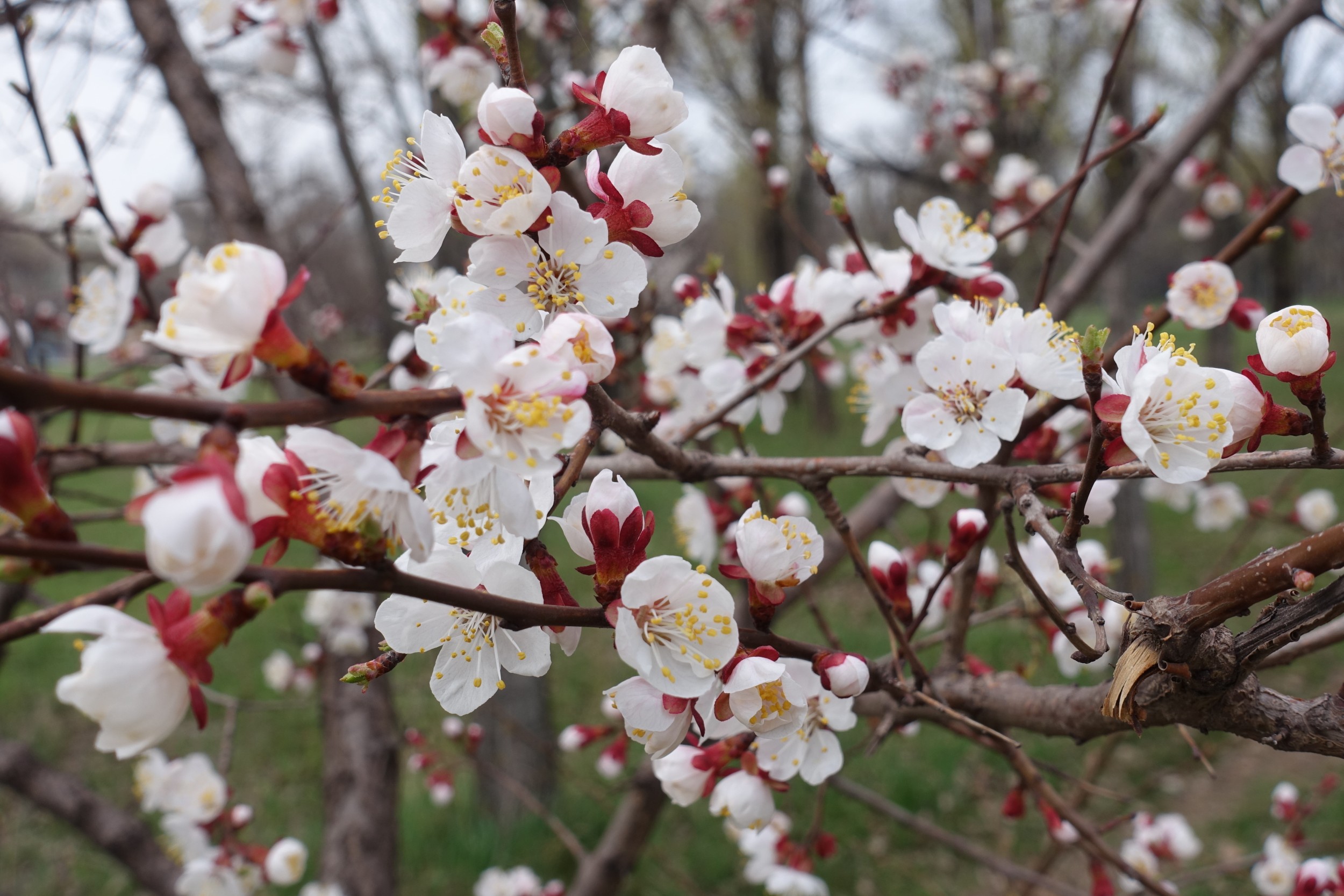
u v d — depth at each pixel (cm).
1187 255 1227
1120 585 619
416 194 118
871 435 212
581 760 589
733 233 1542
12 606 318
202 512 75
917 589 253
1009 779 570
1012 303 181
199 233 434
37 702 702
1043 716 160
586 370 109
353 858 338
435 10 316
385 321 626
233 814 310
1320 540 99
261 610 90
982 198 643
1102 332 103
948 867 504
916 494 213
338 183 672
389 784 363
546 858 500
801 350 199
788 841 302
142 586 96
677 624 110
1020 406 144
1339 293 1912
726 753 158
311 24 440
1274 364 114
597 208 125
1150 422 118
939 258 183
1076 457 226
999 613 218
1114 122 361
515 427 100
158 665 89
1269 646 105
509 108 112
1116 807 528
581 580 589
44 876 513
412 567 109
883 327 200
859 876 501
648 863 510
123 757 89
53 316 394
